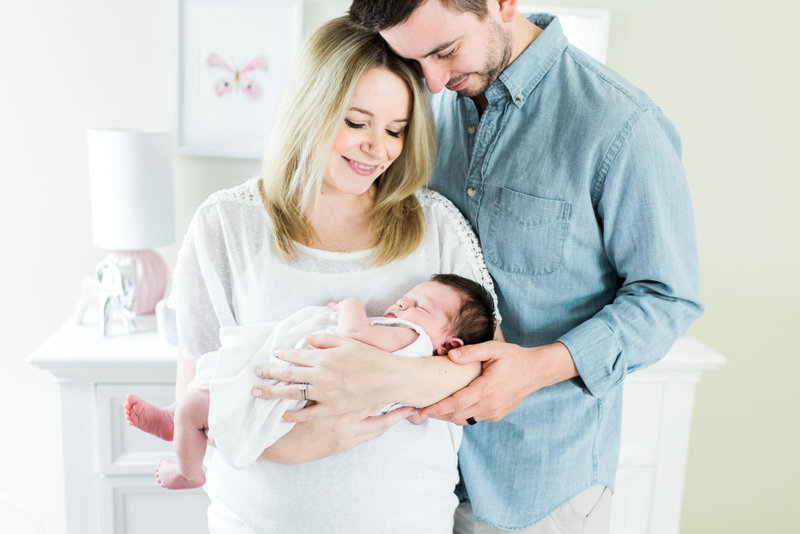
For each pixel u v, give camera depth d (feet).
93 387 6.40
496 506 5.22
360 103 4.43
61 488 8.32
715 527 8.82
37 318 7.87
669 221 4.58
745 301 8.12
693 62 7.55
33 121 7.43
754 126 7.70
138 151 6.73
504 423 5.13
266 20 7.25
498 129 4.91
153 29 7.29
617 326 4.65
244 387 4.40
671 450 6.97
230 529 4.69
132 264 7.04
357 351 4.26
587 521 5.17
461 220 5.04
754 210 7.90
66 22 7.24
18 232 7.66
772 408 8.46
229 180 7.66
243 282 4.71
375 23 4.19
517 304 5.02
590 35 7.45
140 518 6.74
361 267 4.76
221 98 7.39
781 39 7.53
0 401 8.05
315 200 4.64
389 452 4.53
